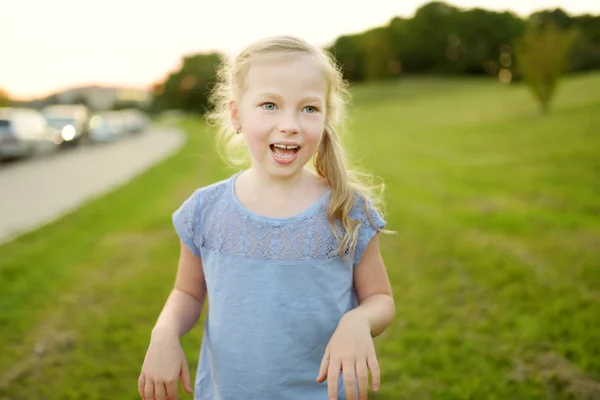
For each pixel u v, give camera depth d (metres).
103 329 3.29
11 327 3.31
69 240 5.40
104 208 7.14
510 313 3.42
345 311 1.26
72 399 2.59
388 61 63.59
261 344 1.21
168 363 1.18
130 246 5.17
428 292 3.84
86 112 21.02
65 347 3.08
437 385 2.65
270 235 1.22
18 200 8.08
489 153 12.41
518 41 21.39
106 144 21.23
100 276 4.27
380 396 2.56
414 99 40.59
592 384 2.62
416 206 6.98
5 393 2.63
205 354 1.35
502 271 4.16
